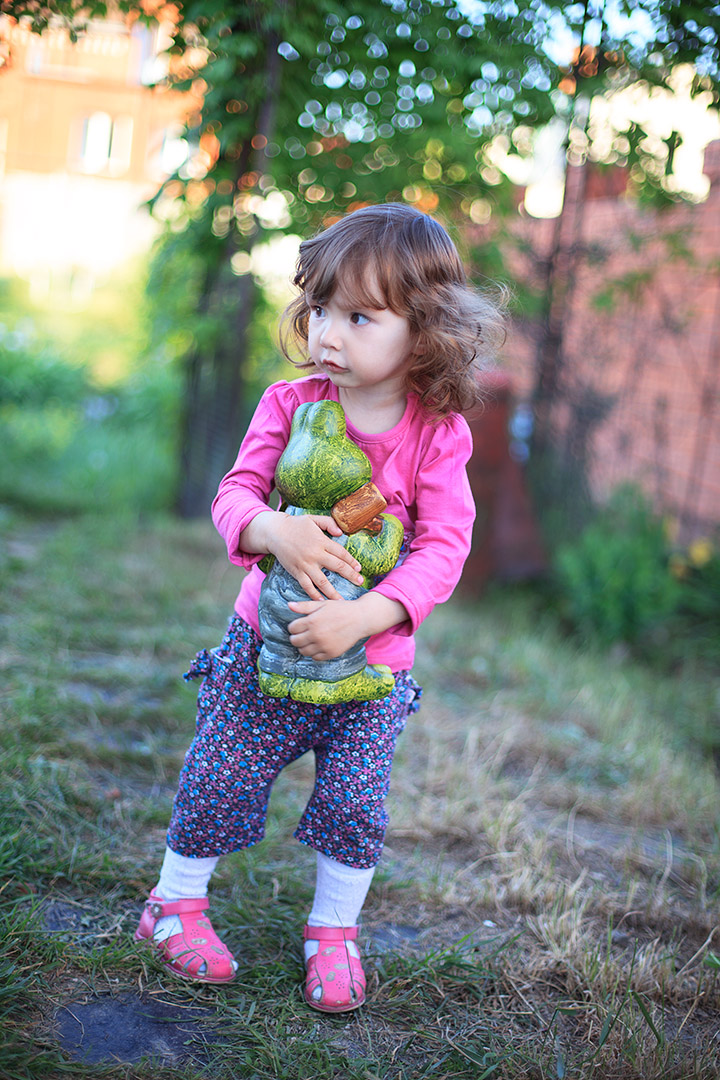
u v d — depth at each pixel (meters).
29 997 1.57
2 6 2.98
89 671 3.03
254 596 1.63
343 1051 1.57
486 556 4.94
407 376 1.54
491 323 1.60
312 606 1.45
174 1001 1.63
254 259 4.81
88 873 1.95
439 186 4.53
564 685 3.68
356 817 1.63
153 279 5.20
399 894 2.09
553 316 5.05
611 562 4.66
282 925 1.89
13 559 4.17
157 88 3.97
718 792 2.88
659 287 5.22
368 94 3.97
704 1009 1.81
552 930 1.96
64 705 2.72
